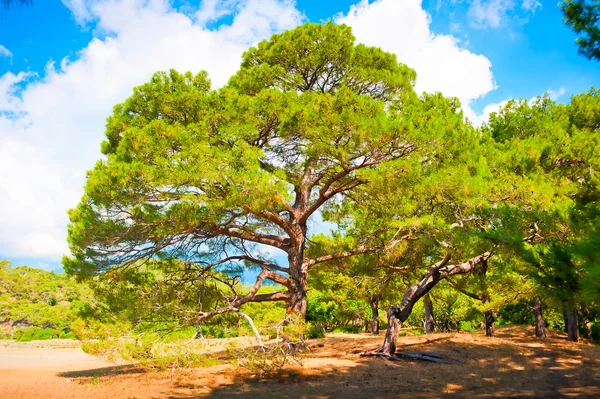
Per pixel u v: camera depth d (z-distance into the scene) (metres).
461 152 11.01
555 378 8.99
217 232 12.09
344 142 10.53
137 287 11.12
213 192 10.19
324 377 9.68
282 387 8.72
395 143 10.30
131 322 10.27
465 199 9.75
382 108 10.59
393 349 12.37
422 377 9.45
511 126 18.16
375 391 8.15
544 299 5.04
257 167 9.89
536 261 5.08
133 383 9.46
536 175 11.20
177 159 9.62
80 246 10.36
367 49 14.23
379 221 12.54
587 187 9.49
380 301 22.23
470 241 7.20
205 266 12.62
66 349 28.11
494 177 12.52
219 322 12.43
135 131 10.03
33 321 52.56
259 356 9.91
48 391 8.84
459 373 9.85
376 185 10.44
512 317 24.72
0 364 16.30
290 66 14.23
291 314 10.41
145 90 12.27
